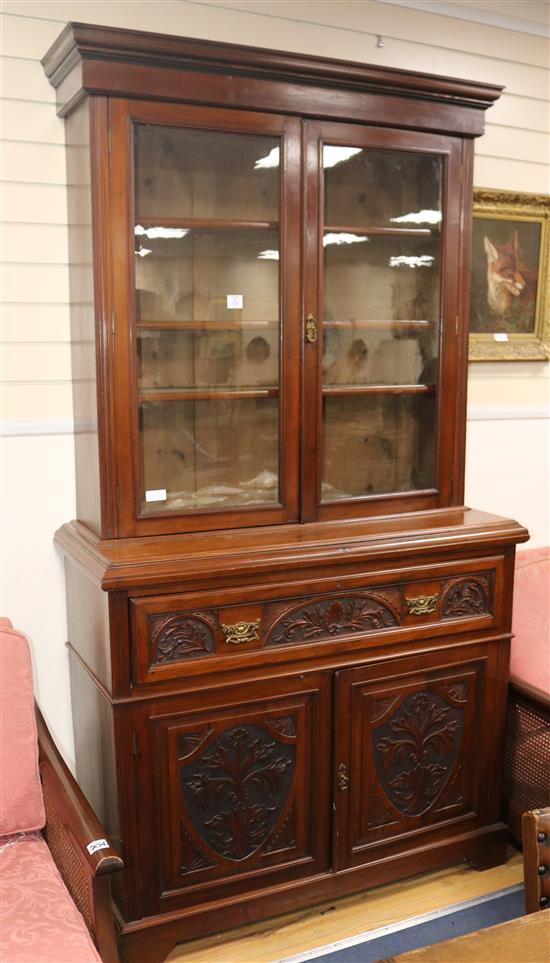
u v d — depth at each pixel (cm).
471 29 265
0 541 223
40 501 226
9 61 208
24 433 220
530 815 121
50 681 233
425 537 211
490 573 223
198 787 197
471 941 107
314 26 243
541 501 301
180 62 185
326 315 215
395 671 214
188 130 192
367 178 214
